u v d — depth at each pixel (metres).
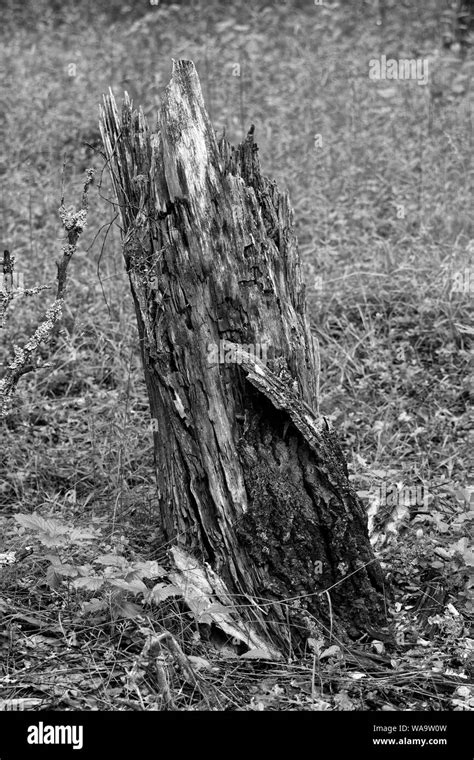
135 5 13.80
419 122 9.34
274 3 13.61
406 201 7.91
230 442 3.86
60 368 6.17
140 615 3.75
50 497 4.99
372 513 4.57
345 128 9.15
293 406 3.79
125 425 5.26
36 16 13.98
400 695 3.64
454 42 11.42
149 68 10.90
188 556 3.91
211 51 11.22
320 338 6.46
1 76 10.95
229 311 3.86
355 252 7.25
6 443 5.44
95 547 4.23
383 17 12.75
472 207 7.71
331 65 10.78
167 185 3.88
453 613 4.11
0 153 9.17
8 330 6.32
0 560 4.09
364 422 5.75
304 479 3.84
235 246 3.87
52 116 9.64
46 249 7.39
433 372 6.20
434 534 4.54
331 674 3.69
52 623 3.81
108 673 3.57
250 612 3.80
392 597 4.10
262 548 3.80
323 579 3.83
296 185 8.16
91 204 7.92
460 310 6.52
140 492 4.95
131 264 4.03
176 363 3.92
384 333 6.52
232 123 9.44
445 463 5.35
